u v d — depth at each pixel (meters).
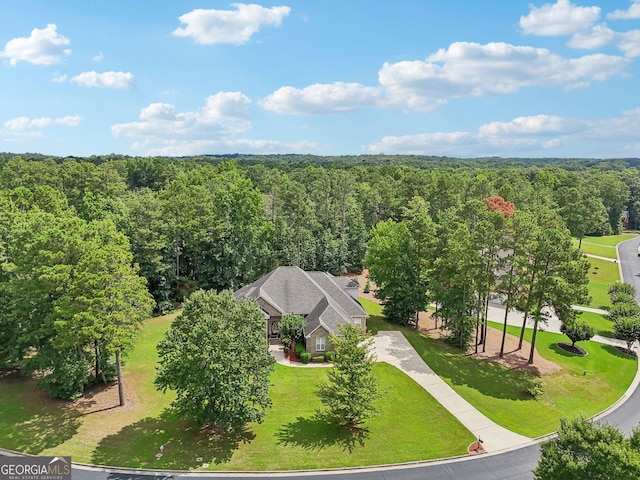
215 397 29.59
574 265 44.53
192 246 66.31
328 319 46.25
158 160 144.25
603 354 51.44
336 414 32.78
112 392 38.28
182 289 65.12
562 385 42.91
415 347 49.75
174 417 34.03
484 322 50.72
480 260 47.16
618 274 86.50
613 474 19.19
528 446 32.41
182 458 29.34
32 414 33.94
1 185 94.25
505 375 44.25
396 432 33.31
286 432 32.69
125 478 27.16
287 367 43.22
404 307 56.88
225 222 68.12
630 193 153.62
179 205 65.06
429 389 40.34
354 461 29.61
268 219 88.69
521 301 47.03
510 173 143.62
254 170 136.88
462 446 32.00
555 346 53.09
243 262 69.25
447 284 54.06
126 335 34.59
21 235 38.72
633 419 37.38
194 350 28.95
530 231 46.38
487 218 51.78
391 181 127.38
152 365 44.25
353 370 32.41
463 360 47.25
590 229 111.62
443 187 98.69
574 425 22.23
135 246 60.41
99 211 68.12
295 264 79.50
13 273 39.31
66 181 94.31
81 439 31.03
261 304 48.91
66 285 35.31
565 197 107.56
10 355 37.53
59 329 32.50
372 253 62.41
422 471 28.88
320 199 97.19
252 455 29.84
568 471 20.58
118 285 35.66
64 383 34.84
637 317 54.81
